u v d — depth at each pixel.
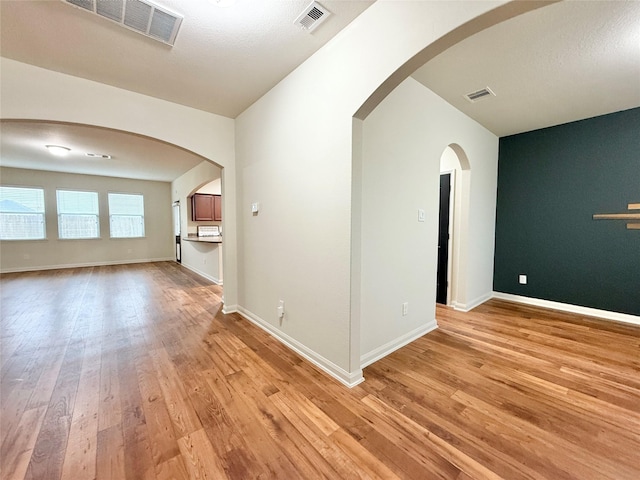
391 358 2.41
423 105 2.70
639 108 3.13
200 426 1.60
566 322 3.26
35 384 2.00
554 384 2.01
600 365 2.28
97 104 2.60
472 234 3.71
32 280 5.65
